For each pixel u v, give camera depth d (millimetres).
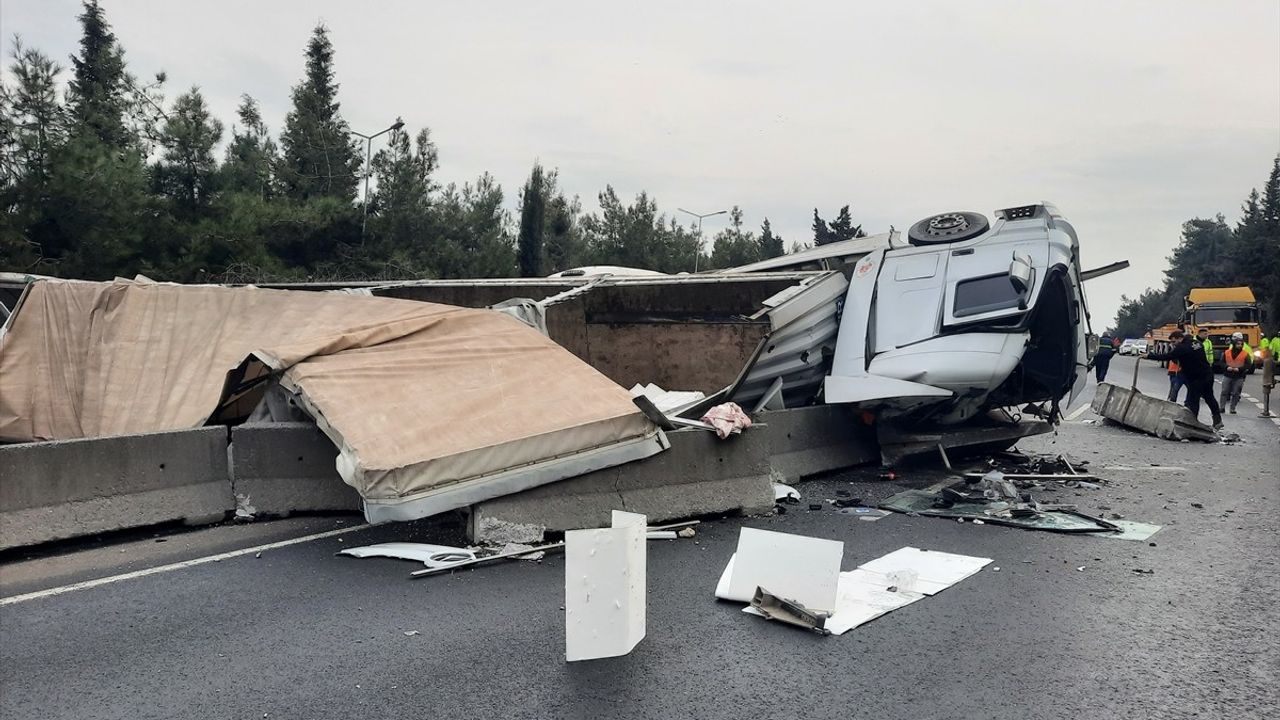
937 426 10625
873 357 10008
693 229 50344
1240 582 5387
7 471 6094
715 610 4891
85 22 36719
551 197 46875
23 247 19328
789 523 7180
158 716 3598
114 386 8648
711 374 11391
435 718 3541
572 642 4129
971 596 5117
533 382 7559
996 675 3928
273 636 4523
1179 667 4012
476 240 34406
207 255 24234
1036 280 9508
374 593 5262
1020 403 10859
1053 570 5676
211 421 8344
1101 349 23094
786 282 10992
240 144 33406
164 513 6820
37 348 8883
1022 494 8445
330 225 29016
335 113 37000
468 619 4773
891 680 3881
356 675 3994
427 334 8117
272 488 7297
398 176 31422
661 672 3994
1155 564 5832
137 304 9367
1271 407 19375
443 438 6551
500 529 6348
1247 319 34188
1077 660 4102
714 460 7426
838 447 9914
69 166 19719
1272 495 8438
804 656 4180
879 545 6398
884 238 11039
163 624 4723
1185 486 8992
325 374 7168
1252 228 76062
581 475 6781
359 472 6117
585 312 12047
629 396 7461
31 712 3656
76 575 5672
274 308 9430
